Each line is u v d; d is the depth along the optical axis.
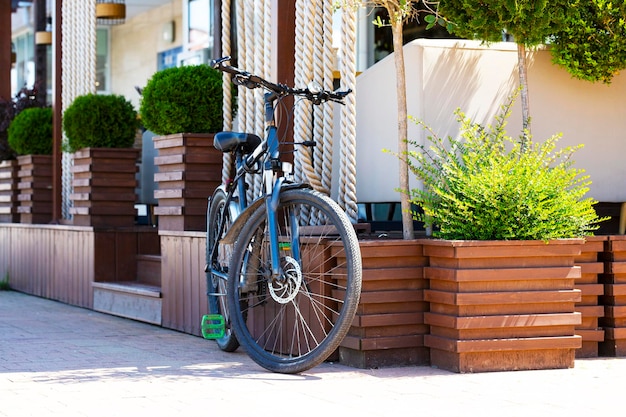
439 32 8.38
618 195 6.76
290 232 5.17
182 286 7.07
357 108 7.04
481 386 4.60
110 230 8.67
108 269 8.66
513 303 5.01
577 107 6.65
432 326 5.17
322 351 4.85
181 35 12.81
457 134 6.35
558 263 5.11
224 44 7.31
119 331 7.12
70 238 9.19
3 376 4.96
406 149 5.57
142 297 7.73
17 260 10.70
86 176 8.85
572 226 5.26
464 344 4.95
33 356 5.73
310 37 6.25
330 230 5.49
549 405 4.14
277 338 5.75
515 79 6.50
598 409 4.05
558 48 6.37
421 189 6.29
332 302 5.33
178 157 7.17
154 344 6.34
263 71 6.92
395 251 5.16
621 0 6.05
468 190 5.21
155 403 4.21
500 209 5.11
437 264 5.13
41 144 10.41
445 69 6.33
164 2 13.16
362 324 5.08
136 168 8.88
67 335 6.84
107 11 12.11
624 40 6.15
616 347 5.57
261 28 6.90
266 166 5.28
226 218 5.99
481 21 5.74
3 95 11.75
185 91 7.23
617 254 5.56
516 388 4.55
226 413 3.99
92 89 9.50
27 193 10.47
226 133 5.87
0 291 10.72
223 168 7.09
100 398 4.33
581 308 5.47
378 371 5.07
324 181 6.18
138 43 13.84
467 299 4.95
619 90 6.75
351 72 5.98
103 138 8.80
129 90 14.09
